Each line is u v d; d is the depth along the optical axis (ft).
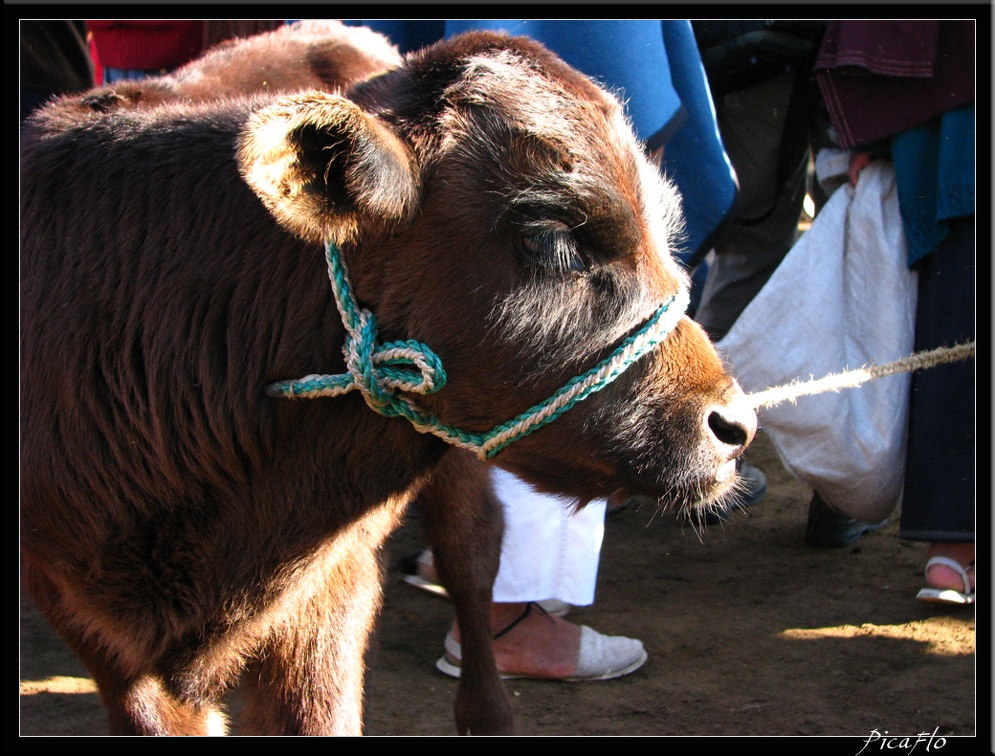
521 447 7.46
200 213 7.41
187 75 9.67
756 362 12.66
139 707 7.75
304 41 10.61
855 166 12.99
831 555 14.55
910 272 12.71
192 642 7.45
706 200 12.17
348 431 7.32
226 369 7.24
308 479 7.36
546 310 6.95
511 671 11.55
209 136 7.63
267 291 7.23
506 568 11.34
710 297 17.08
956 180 11.82
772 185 15.74
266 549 7.36
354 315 7.02
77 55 17.11
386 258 7.00
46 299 7.43
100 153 7.69
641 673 11.64
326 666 7.98
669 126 10.95
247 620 7.43
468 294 6.92
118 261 7.41
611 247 7.02
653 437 7.24
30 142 7.98
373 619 8.84
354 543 7.95
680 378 7.28
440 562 10.55
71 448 7.25
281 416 7.25
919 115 12.19
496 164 6.93
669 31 11.73
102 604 7.38
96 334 7.32
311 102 6.20
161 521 7.27
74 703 11.19
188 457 7.25
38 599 7.98
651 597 13.47
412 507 10.50
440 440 7.61
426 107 7.12
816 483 12.86
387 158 6.53
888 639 11.95
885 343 12.66
